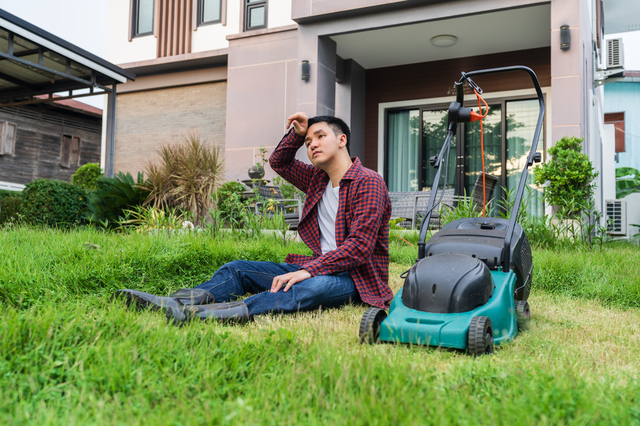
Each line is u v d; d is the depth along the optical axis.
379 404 1.15
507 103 8.23
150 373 1.36
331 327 2.17
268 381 1.36
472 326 1.77
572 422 1.10
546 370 1.46
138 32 10.72
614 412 1.16
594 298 3.25
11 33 6.49
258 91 8.84
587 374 1.54
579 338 2.19
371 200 2.51
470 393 1.35
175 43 10.20
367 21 7.31
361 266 2.59
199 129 10.05
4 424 1.08
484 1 6.68
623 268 3.75
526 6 6.53
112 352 1.44
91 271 2.72
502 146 8.16
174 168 6.61
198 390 1.29
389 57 8.60
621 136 16.23
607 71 10.15
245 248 3.88
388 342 1.94
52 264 2.86
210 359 1.49
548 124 7.93
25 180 14.66
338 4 7.35
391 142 9.08
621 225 10.75
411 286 2.01
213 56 9.55
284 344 1.65
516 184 8.15
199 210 6.42
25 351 1.42
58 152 15.48
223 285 2.57
